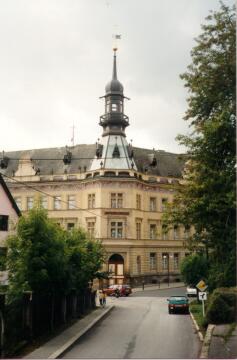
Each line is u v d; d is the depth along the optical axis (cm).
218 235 2444
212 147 2330
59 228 2958
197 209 2367
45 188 7612
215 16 2475
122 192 7106
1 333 1873
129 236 7006
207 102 2497
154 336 2642
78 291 3556
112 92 7488
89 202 7212
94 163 7288
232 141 2288
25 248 2392
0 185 4319
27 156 7775
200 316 3462
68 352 2144
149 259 7375
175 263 7738
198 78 2484
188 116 2567
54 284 2561
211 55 2489
